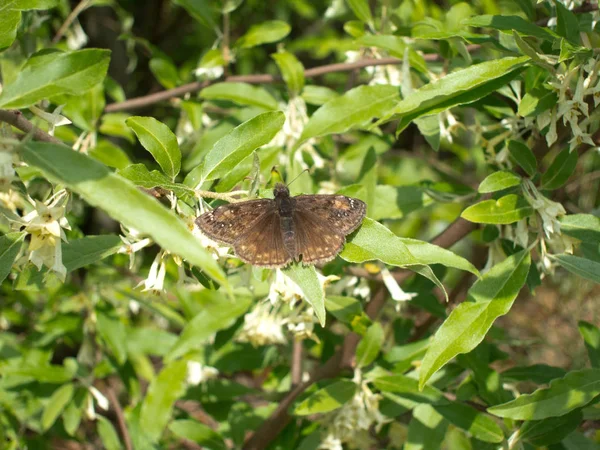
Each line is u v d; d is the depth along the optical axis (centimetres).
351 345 30
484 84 24
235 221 22
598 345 27
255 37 32
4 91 20
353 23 32
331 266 28
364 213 22
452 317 23
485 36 25
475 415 26
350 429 28
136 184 21
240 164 24
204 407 33
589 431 32
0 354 33
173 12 55
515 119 27
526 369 29
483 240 27
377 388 28
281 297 23
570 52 22
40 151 19
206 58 32
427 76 29
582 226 24
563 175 25
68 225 21
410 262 21
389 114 23
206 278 22
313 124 26
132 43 42
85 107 31
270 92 33
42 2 22
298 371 31
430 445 27
